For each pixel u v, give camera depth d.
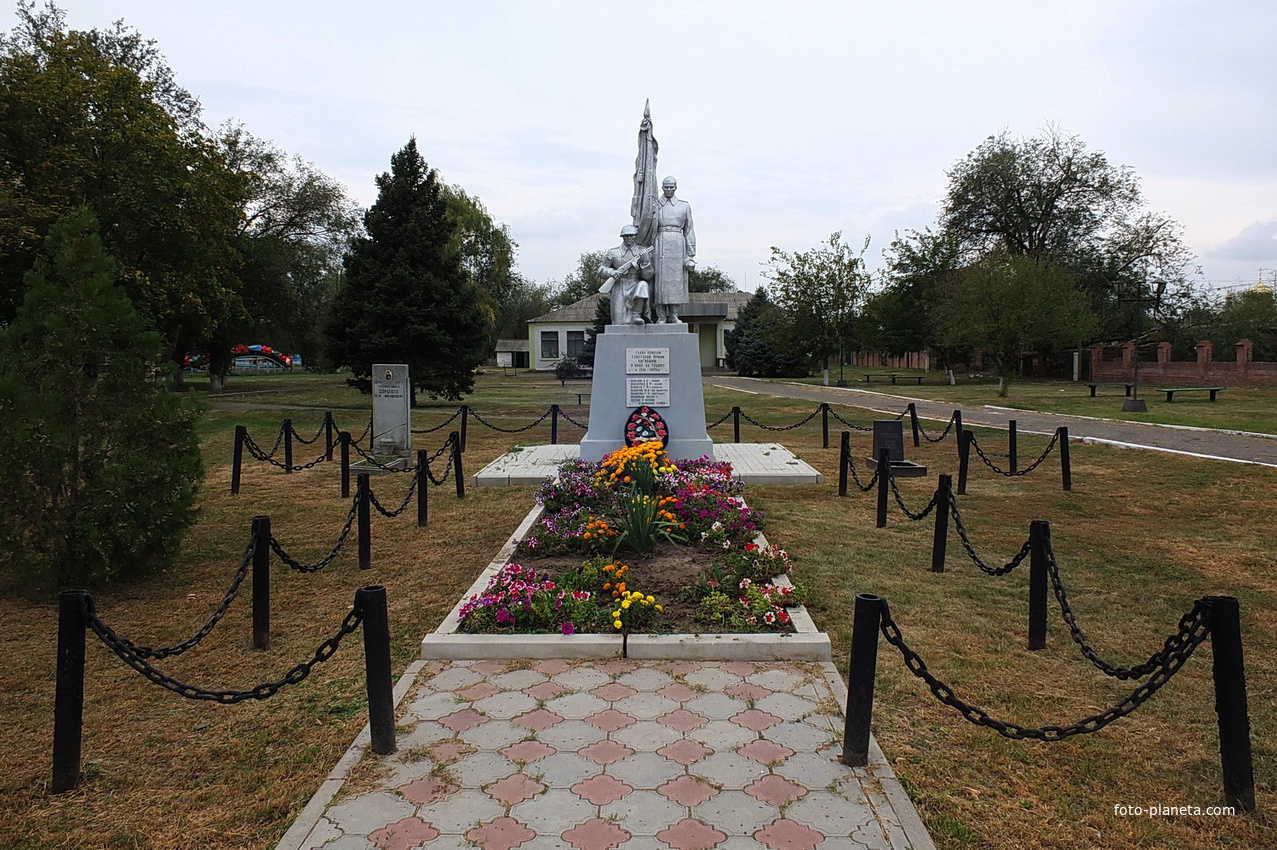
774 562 6.12
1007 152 41.16
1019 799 3.39
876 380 41.97
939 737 3.90
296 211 34.94
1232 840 3.13
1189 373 33.28
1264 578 6.59
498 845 3.02
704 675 4.59
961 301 34.19
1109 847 3.08
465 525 8.70
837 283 39.22
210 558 7.51
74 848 3.13
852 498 10.01
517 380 47.34
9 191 15.61
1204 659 4.92
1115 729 4.00
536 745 3.80
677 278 12.05
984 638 5.22
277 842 3.13
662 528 6.88
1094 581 6.50
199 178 20.17
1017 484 11.19
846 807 3.27
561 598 5.28
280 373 60.94
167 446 6.66
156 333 6.66
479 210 50.19
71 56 18.70
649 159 12.07
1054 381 39.47
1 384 6.02
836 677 4.55
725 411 24.08
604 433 11.87
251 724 4.14
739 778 3.49
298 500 10.48
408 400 13.51
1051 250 40.28
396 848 3.02
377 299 23.69
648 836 3.07
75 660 3.60
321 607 6.04
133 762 3.79
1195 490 10.50
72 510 6.24
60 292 6.39
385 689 3.74
